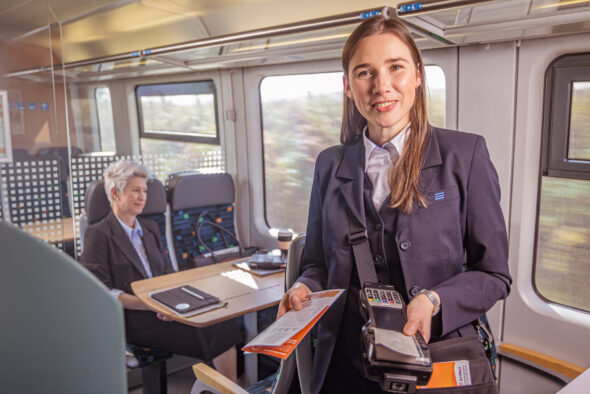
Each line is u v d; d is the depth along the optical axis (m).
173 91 3.46
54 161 1.44
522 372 2.19
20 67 1.34
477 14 1.64
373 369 0.87
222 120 3.47
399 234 1.12
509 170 2.14
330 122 2.93
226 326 2.57
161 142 3.64
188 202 3.11
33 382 0.43
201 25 2.59
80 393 0.44
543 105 2.02
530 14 1.64
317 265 1.34
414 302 1.02
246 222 3.55
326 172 1.30
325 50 2.46
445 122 2.29
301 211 3.26
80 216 2.70
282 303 1.21
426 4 1.60
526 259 2.16
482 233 1.12
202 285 2.43
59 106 1.44
